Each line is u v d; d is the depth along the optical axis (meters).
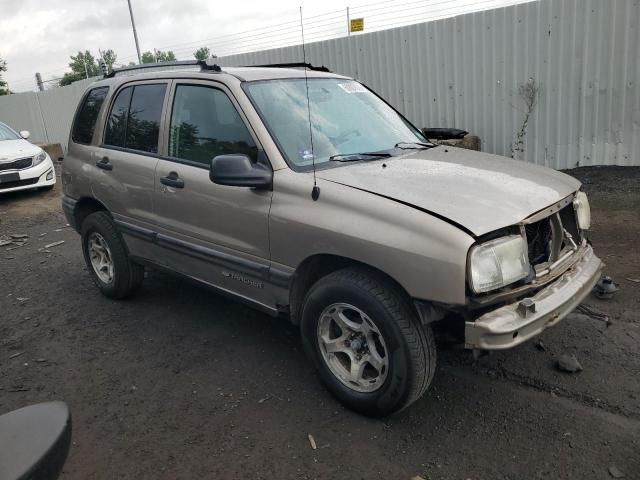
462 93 8.46
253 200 3.43
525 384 3.42
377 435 3.04
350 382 3.21
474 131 8.51
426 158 3.67
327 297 3.11
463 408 3.22
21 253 7.10
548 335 3.94
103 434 3.20
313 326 3.25
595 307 4.29
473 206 2.84
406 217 2.78
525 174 3.43
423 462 2.81
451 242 2.62
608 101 7.36
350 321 3.13
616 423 2.99
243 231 3.54
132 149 4.52
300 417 3.24
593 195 6.93
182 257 4.15
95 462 2.96
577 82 7.50
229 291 3.90
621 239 5.65
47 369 4.00
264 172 3.31
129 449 3.06
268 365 3.85
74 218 5.32
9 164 10.41
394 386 2.91
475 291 2.63
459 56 8.34
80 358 4.13
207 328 4.49
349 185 3.09
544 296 2.90
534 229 3.10
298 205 3.21
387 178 3.18
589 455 2.77
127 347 4.25
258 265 3.51
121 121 4.69
